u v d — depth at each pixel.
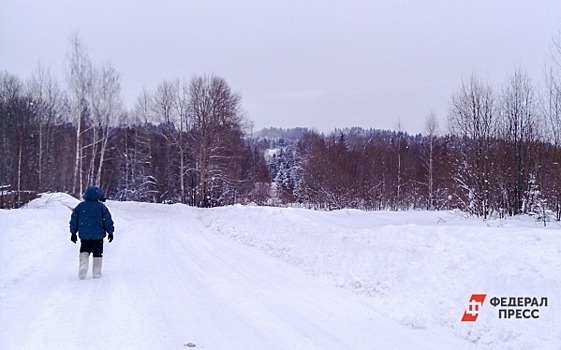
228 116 50.25
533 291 6.48
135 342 5.93
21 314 7.02
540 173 21.73
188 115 51.19
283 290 9.12
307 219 17.12
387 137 74.00
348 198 42.38
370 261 9.91
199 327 6.64
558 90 21.14
